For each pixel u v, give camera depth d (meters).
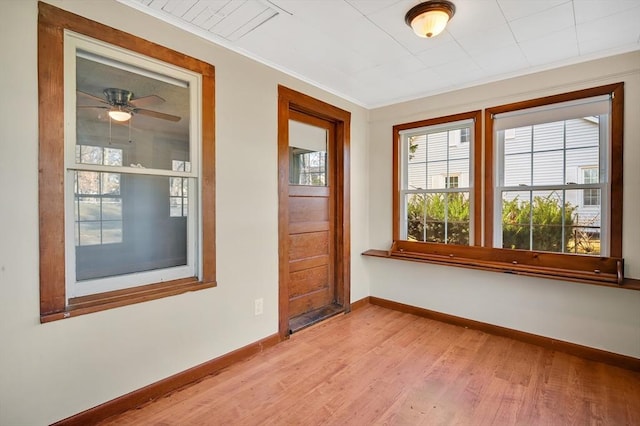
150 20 1.99
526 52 2.48
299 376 2.29
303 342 2.86
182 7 1.92
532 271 2.70
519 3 1.83
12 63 1.51
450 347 2.76
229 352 2.45
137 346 1.95
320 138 3.47
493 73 2.91
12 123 1.52
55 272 1.66
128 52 1.91
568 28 2.12
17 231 1.55
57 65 1.64
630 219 2.41
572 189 2.68
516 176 2.95
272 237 2.78
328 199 3.58
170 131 2.15
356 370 2.37
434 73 2.90
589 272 2.53
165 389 2.06
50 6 1.61
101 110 1.85
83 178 1.82
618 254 2.45
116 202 1.96
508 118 2.96
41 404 1.62
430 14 1.86
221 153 2.38
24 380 1.57
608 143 2.51
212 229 2.32
